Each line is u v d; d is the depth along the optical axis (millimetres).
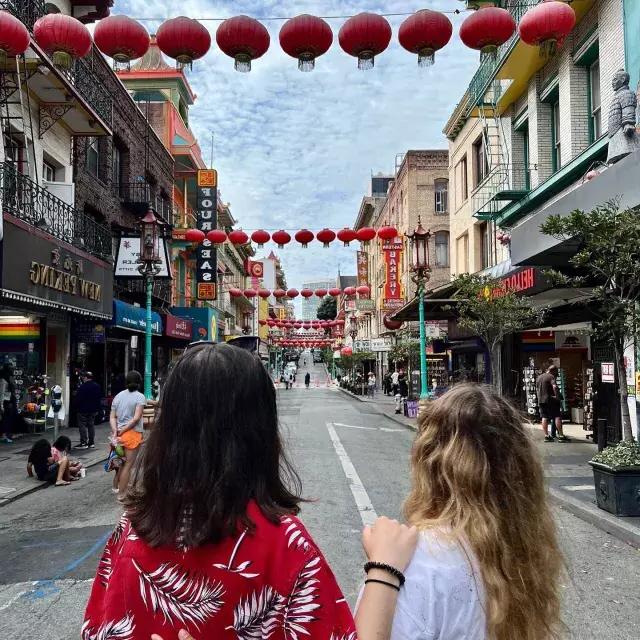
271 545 1224
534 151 16891
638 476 6793
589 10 13812
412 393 23438
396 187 41875
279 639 1198
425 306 19375
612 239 6844
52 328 16766
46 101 14703
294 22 6402
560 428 13586
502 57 16359
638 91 11461
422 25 6273
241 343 1538
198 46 6438
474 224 22188
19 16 11844
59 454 9602
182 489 1239
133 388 8609
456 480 1493
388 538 1356
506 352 18594
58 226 14258
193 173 31266
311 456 12195
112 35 6199
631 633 4039
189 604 1179
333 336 69188
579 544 6109
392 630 1246
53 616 4387
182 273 32469
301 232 18031
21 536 6594
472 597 1317
